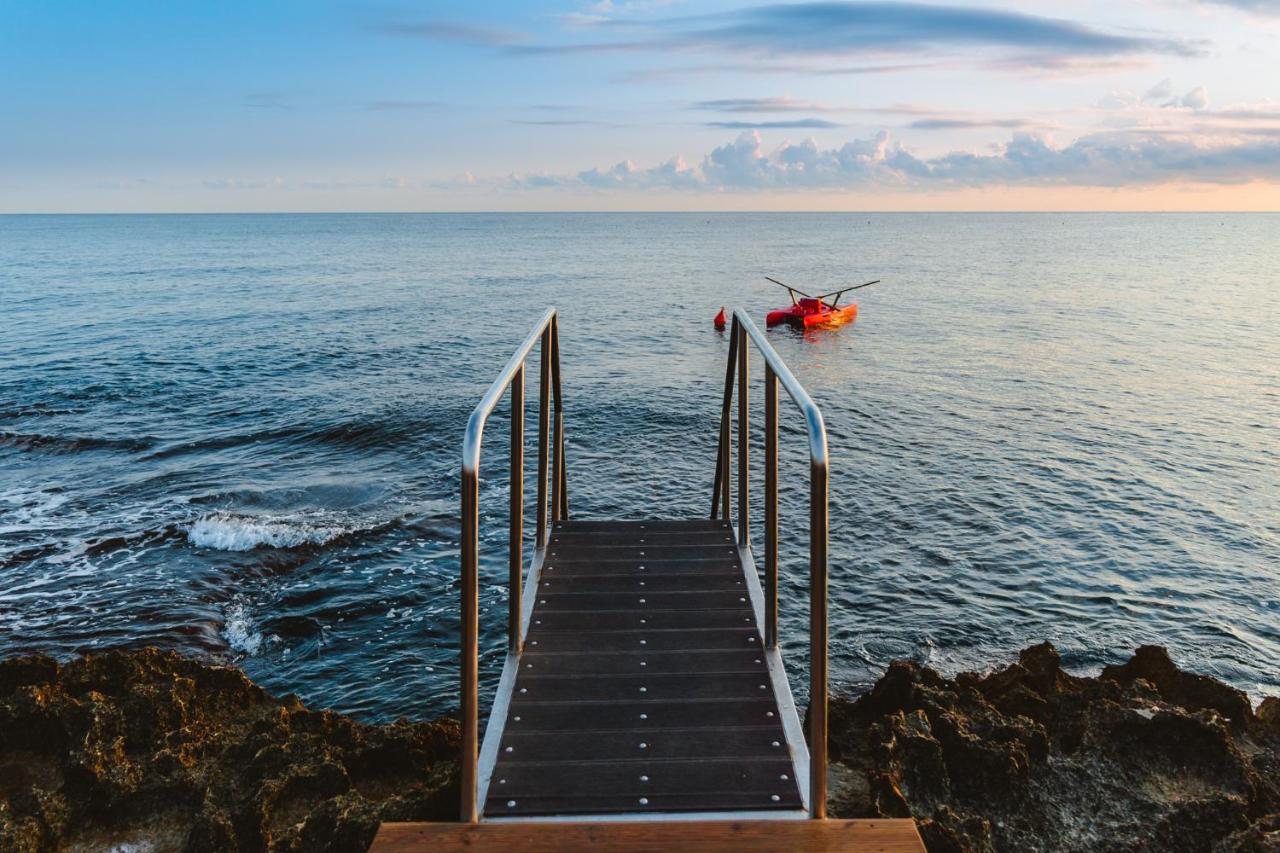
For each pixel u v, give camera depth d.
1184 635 11.76
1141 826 4.87
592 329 41.72
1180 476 18.86
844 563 13.71
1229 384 29.42
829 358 34.62
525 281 69.12
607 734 3.40
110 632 10.81
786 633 11.53
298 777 4.84
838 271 81.06
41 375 28.59
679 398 25.98
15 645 10.41
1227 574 13.73
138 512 15.23
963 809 5.04
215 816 4.57
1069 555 14.29
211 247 127.94
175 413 23.48
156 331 39.34
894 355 35.34
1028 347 37.44
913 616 12.04
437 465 18.70
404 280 69.31
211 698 5.93
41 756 5.32
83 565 12.84
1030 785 5.22
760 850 2.67
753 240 155.88
